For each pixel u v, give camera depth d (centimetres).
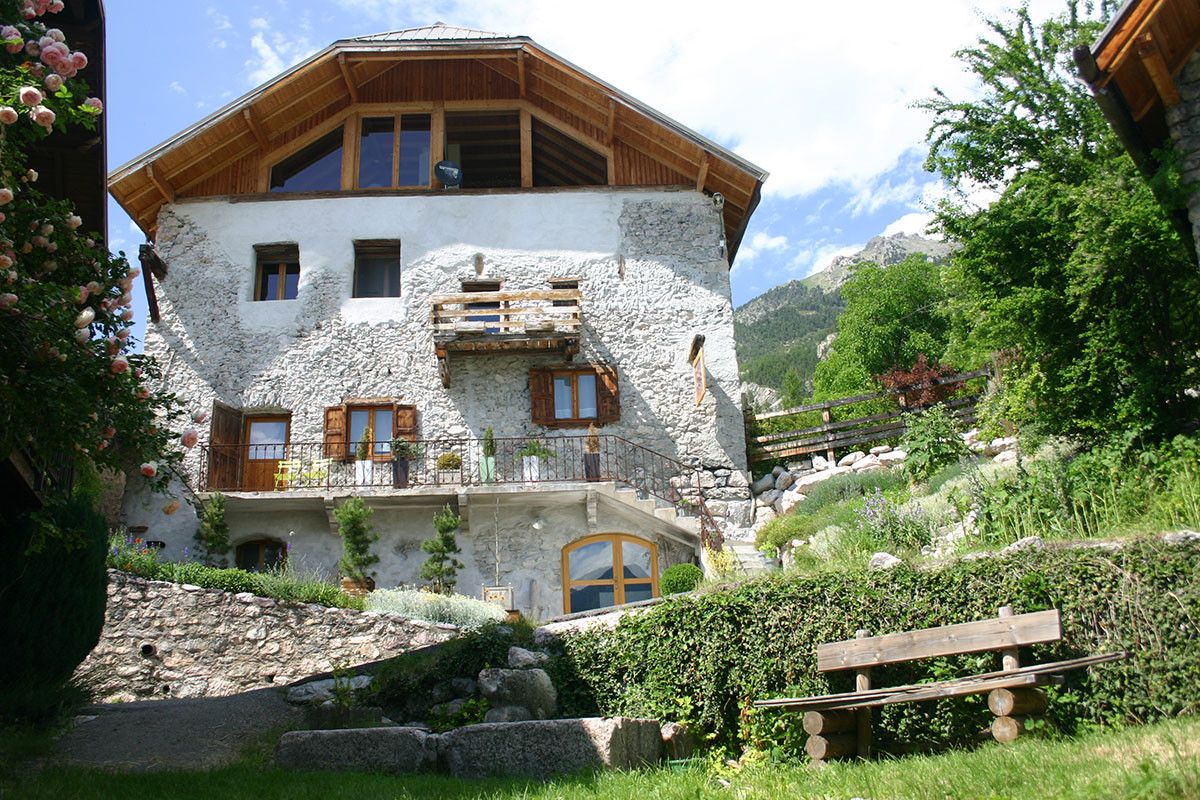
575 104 2048
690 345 1917
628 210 2000
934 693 729
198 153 1944
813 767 750
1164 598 792
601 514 1752
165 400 797
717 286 1953
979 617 866
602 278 1956
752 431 2027
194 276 1925
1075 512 1026
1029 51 1398
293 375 1872
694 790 652
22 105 706
